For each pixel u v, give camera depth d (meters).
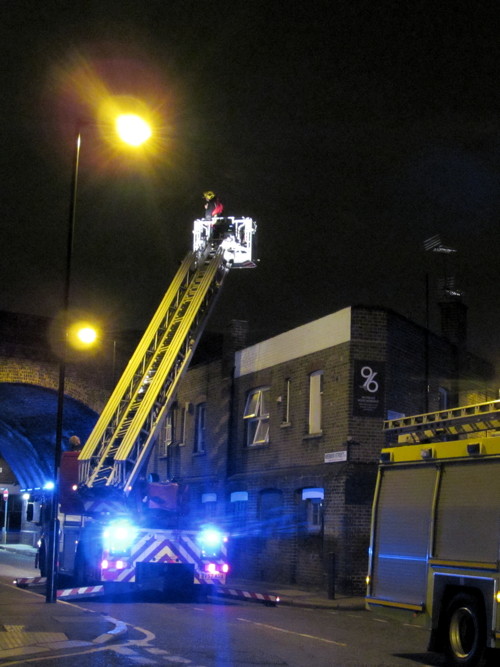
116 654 10.34
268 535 25.61
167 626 13.61
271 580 25.03
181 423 32.62
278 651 11.16
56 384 35.81
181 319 22.86
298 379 25.42
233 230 25.31
